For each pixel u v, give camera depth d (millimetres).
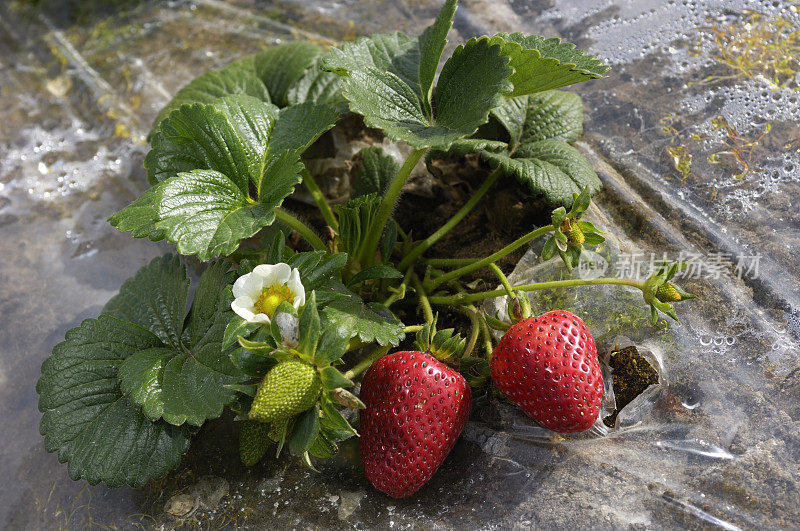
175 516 434
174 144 434
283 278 391
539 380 403
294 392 375
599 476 418
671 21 551
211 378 426
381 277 436
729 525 399
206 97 511
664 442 423
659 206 484
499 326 440
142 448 426
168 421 414
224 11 697
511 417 436
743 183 485
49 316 521
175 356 439
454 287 475
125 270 536
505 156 467
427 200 518
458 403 408
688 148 500
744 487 406
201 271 516
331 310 414
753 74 519
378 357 431
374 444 409
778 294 451
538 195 489
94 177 586
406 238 490
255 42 651
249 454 433
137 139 598
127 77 646
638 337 445
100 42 691
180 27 691
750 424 421
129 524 435
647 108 520
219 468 444
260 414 371
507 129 485
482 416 439
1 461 469
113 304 479
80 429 430
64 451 427
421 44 455
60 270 542
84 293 528
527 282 469
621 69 541
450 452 433
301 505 428
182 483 442
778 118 501
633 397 434
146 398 422
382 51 454
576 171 461
